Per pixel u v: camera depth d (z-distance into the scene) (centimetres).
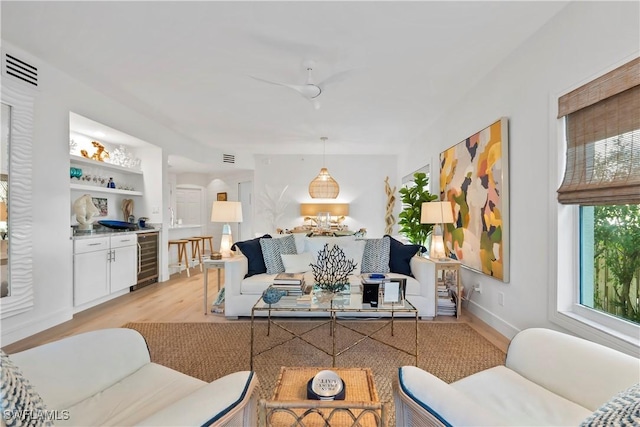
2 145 275
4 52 271
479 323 327
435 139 488
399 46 272
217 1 216
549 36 235
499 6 220
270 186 791
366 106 425
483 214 324
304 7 221
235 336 292
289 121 500
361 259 374
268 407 117
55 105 321
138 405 119
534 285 252
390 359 245
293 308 229
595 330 195
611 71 183
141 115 472
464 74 327
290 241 395
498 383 133
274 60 298
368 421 135
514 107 279
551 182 231
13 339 280
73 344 131
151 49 280
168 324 324
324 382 132
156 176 529
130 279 451
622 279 193
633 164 172
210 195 884
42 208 307
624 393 66
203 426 84
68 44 273
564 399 122
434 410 94
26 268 288
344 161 793
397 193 783
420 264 342
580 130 210
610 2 184
